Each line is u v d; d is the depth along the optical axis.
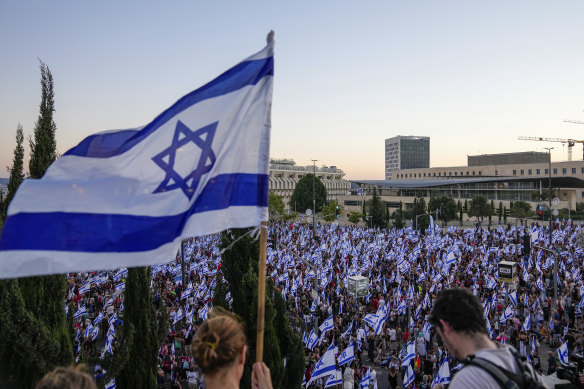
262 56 5.54
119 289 31.88
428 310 27.77
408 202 138.00
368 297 30.11
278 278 34.47
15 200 4.36
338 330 24.30
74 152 4.86
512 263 34.22
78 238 4.50
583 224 77.94
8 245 4.20
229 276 9.85
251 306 9.45
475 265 40.28
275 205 110.69
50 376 2.51
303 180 127.06
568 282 33.09
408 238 61.34
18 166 7.69
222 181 5.30
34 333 6.74
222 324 3.07
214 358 2.86
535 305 27.00
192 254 47.84
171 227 4.98
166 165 5.14
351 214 105.25
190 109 5.38
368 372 16.25
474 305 2.92
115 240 4.66
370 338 23.48
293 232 70.44
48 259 4.33
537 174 153.88
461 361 2.91
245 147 5.41
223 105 5.43
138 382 9.52
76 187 4.69
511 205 110.12
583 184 117.94
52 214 4.46
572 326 27.03
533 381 2.63
